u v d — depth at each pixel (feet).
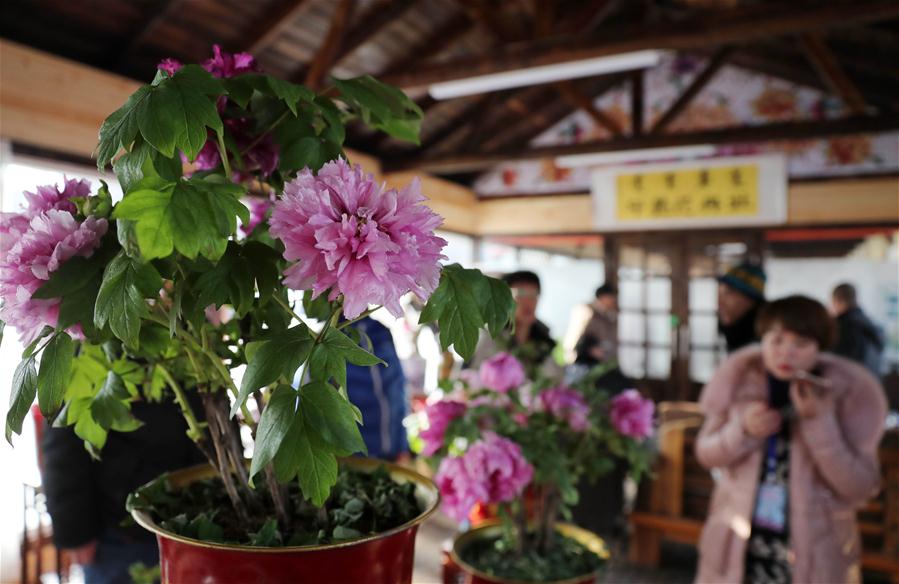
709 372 19.11
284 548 1.68
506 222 21.95
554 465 3.40
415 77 12.05
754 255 18.34
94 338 1.73
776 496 4.95
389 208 1.54
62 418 2.19
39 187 1.81
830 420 4.55
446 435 3.43
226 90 1.71
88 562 4.92
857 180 17.17
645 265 19.89
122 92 11.13
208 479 2.43
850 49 14.53
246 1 11.19
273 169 2.12
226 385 1.97
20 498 7.50
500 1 14.30
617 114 20.08
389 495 2.15
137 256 1.55
